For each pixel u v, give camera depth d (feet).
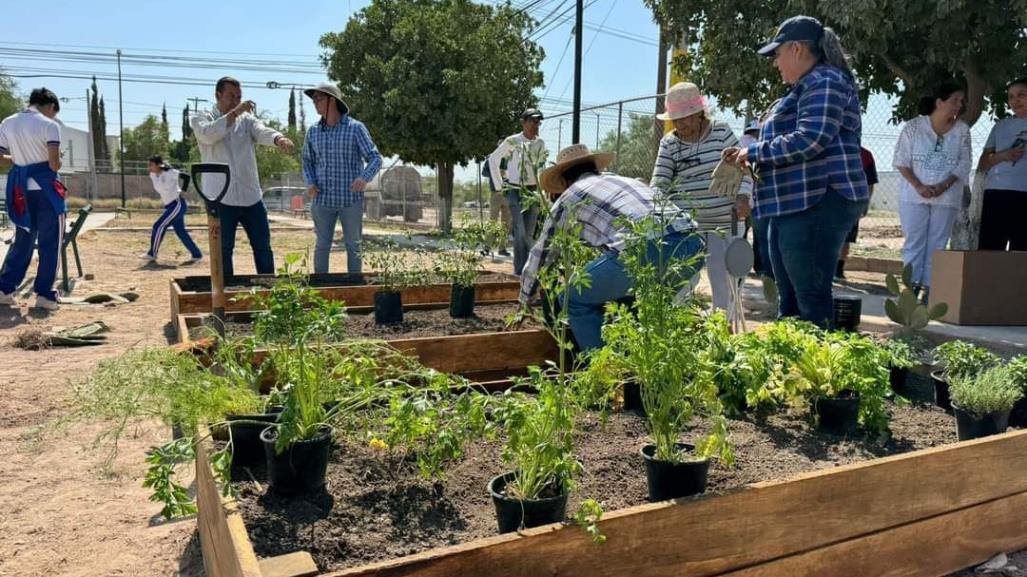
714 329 9.75
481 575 5.60
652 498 7.47
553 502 6.53
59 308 23.94
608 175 13.02
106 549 8.63
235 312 16.69
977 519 8.27
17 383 14.85
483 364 13.48
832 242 13.03
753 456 8.75
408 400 7.49
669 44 33.22
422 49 66.74
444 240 25.61
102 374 7.75
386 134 67.82
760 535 6.79
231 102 22.00
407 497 7.50
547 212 8.39
